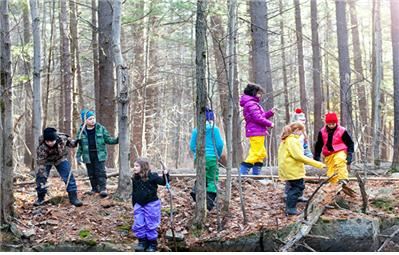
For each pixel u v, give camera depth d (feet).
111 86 38.93
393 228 24.04
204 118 23.61
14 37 58.75
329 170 25.84
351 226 22.77
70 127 43.37
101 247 22.27
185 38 63.77
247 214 24.56
